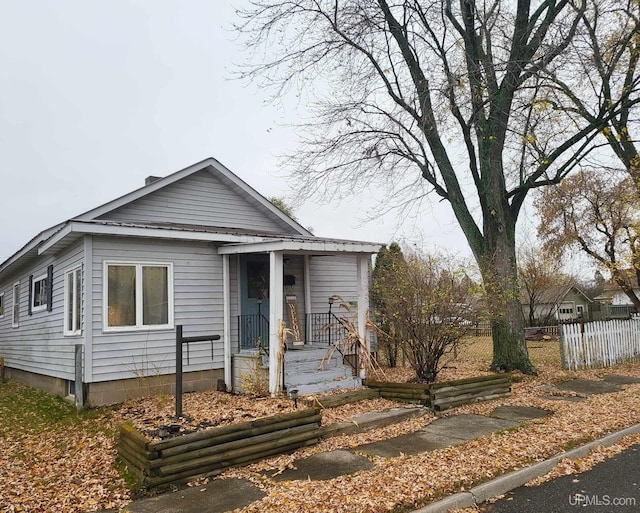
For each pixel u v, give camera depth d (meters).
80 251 9.16
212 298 10.47
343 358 9.90
